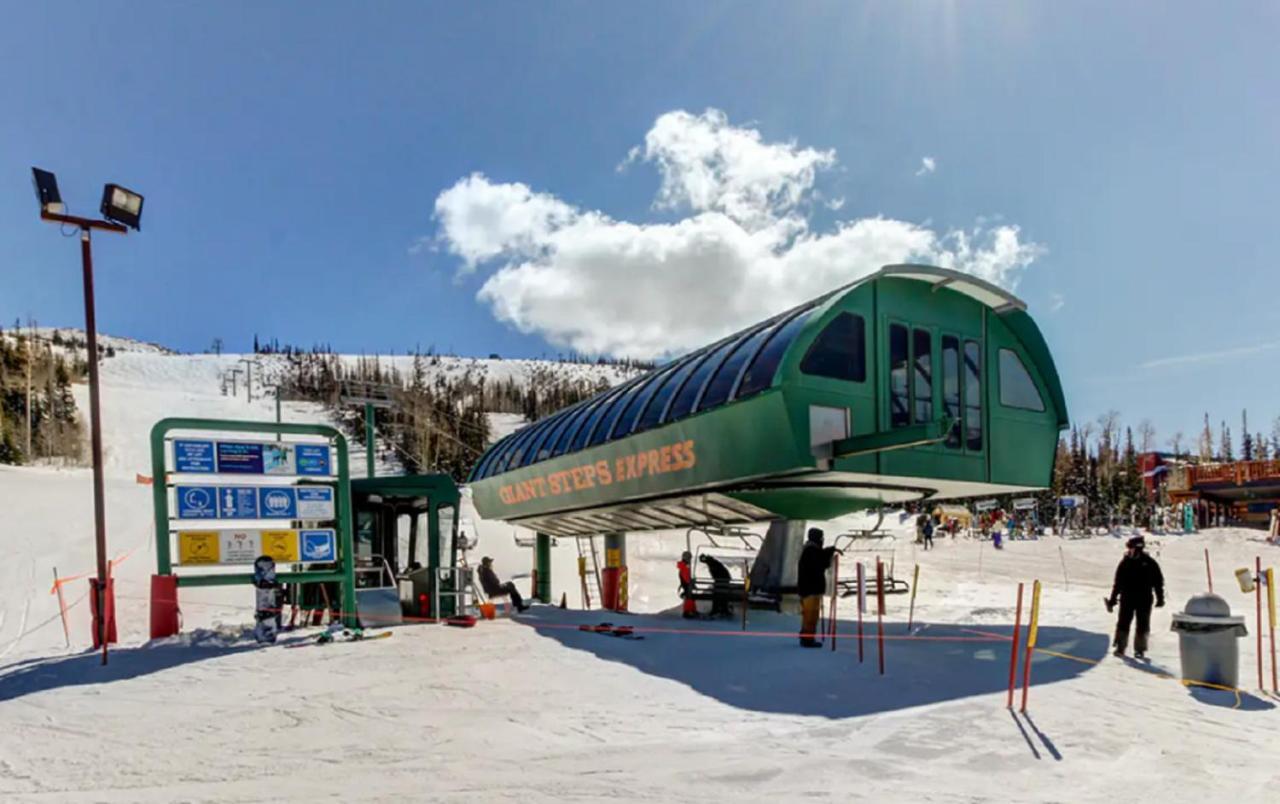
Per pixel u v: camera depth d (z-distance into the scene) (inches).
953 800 205.5
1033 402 645.9
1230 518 1801.2
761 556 658.8
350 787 219.8
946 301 594.6
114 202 495.2
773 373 512.1
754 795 209.2
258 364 6496.1
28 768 241.9
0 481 1492.4
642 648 450.3
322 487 554.6
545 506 865.5
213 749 259.4
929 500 734.5
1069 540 1582.2
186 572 918.4
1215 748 257.8
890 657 408.2
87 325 498.3
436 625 562.3
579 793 212.2
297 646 462.6
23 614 726.5
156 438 508.1
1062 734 268.1
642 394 724.0
